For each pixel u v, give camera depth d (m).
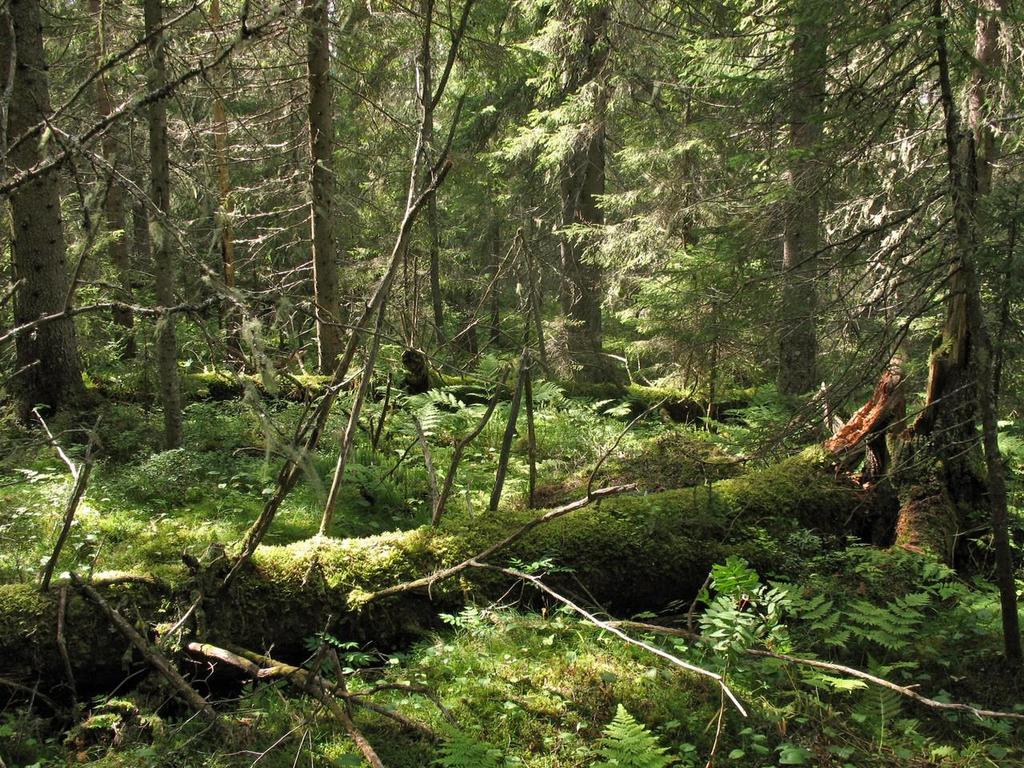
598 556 4.56
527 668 3.73
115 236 8.92
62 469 6.59
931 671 3.92
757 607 4.45
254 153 12.84
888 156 6.83
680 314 7.77
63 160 2.79
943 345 5.53
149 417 8.01
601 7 12.52
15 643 3.42
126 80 6.84
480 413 8.92
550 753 3.20
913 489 5.61
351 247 15.16
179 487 6.30
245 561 3.84
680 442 7.15
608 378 14.31
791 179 5.73
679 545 4.72
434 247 14.62
